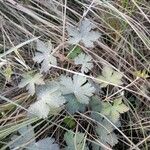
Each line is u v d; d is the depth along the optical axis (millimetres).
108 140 230
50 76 255
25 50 275
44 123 238
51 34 275
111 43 280
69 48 266
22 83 236
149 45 273
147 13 290
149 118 252
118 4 288
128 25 280
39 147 216
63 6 280
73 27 272
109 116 235
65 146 233
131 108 259
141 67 274
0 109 236
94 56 268
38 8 289
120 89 255
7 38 275
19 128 219
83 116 238
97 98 240
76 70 261
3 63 240
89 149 237
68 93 231
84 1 295
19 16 281
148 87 261
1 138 220
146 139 235
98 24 282
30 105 226
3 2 281
